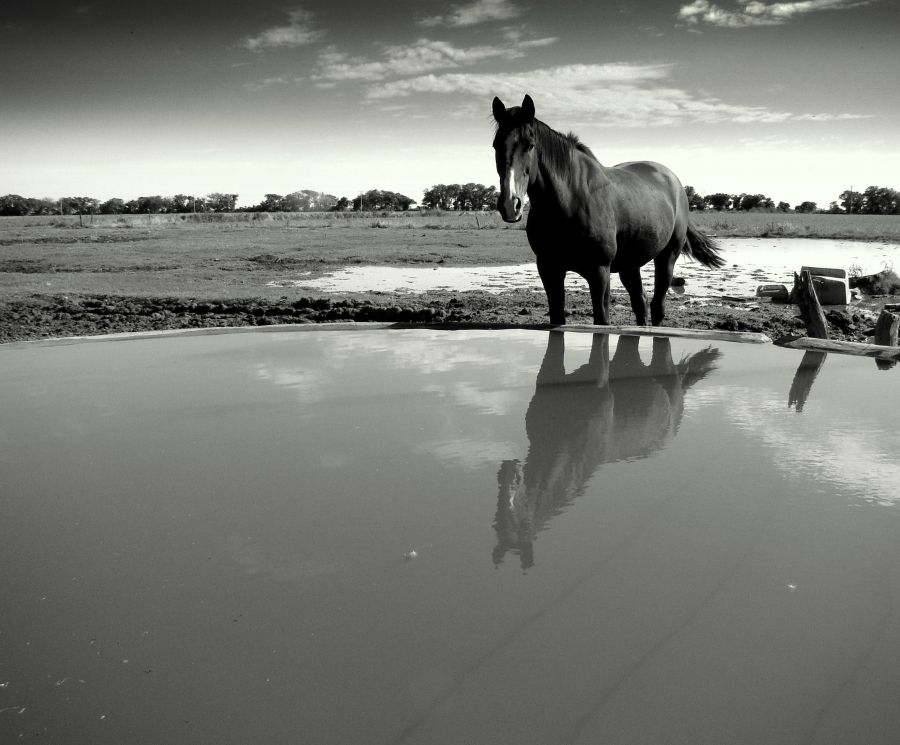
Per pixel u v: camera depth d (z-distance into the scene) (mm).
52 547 1903
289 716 1263
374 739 1200
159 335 5027
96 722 1262
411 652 1423
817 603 1553
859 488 2154
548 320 7723
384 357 4203
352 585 1672
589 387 3428
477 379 3619
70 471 2443
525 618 1521
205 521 2035
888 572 1675
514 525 1951
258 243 22266
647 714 1234
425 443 2637
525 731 1205
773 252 19156
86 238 26000
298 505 2121
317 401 3250
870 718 1216
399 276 12930
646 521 1955
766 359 4047
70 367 4059
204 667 1401
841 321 7527
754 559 1742
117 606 1622
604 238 4898
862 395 3229
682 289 10305
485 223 37188
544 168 4594
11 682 1374
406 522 1987
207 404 3234
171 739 1219
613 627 1480
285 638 1483
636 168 5992
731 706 1250
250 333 5164
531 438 2668
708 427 2764
